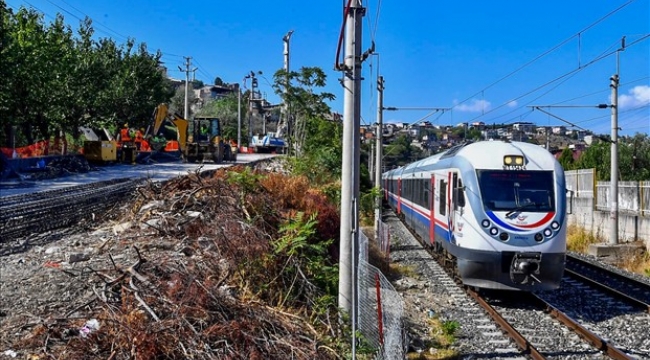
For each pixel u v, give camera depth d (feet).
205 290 24.14
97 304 24.17
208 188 42.32
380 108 81.76
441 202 50.96
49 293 26.63
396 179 109.81
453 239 44.70
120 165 111.55
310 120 86.38
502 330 34.30
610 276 55.52
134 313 21.89
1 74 86.94
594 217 81.82
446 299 42.34
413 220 75.20
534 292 45.34
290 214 41.27
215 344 21.38
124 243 35.53
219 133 125.59
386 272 50.08
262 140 203.10
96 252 34.24
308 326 26.30
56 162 92.89
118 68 137.18
